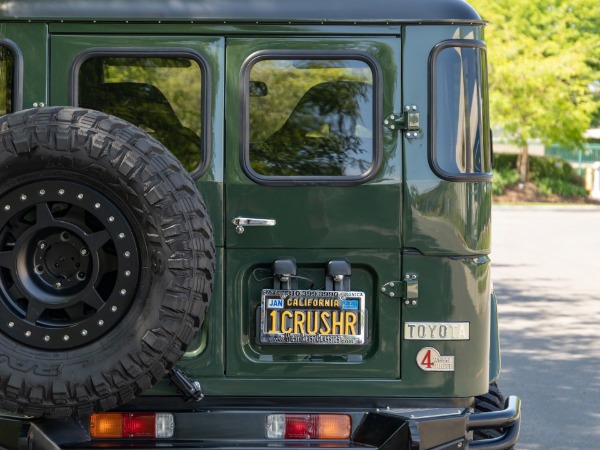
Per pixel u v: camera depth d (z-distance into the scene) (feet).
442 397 18.80
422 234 18.70
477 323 18.84
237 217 18.65
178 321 16.67
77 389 16.67
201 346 18.71
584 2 146.61
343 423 18.60
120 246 16.71
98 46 18.61
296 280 18.76
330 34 18.67
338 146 18.84
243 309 18.67
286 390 18.65
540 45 146.51
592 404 31.63
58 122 16.56
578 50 146.20
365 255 18.72
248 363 18.63
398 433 17.98
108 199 16.72
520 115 147.84
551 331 44.01
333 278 18.53
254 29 18.63
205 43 18.63
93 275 16.83
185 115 18.84
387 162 18.74
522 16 146.41
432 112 18.67
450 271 18.72
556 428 28.84
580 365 37.40
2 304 16.96
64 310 17.04
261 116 18.83
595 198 151.23
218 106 18.66
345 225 18.67
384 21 18.63
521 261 68.74
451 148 18.74
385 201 18.70
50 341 16.81
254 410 18.57
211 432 18.48
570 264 67.36
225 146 18.70
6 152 16.52
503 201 147.64
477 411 20.61
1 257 16.92
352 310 18.57
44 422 17.88
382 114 18.72
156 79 18.81
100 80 18.81
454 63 18.74
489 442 18.98
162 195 16.52
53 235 16.94
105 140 16.49
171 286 16.61
